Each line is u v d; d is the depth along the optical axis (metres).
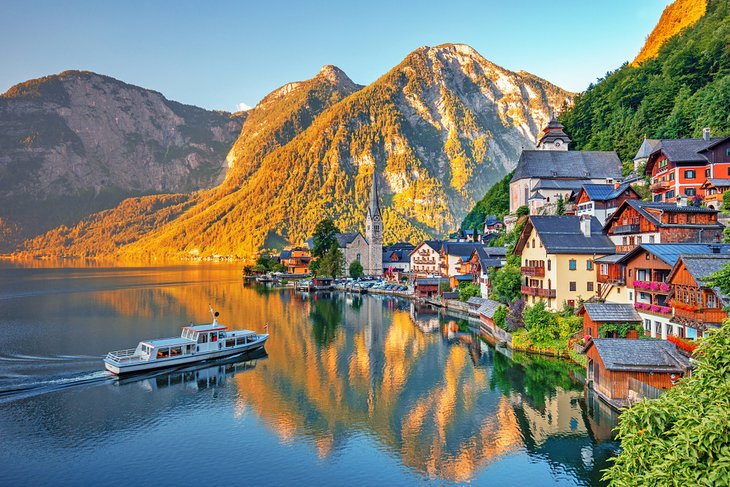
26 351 74.31
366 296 155.25
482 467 39.69
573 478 37.72
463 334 89.75
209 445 43.91
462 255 148.75
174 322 100.75
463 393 56.28
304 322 103.56
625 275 63.34
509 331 79.12
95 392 57.25
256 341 77.12
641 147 128.12
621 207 72.19
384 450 42.88
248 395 56.53
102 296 148.38
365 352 76.12
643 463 20.03
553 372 62.22
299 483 37.69
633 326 58.06
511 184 161.12
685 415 19.45
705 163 90.56
